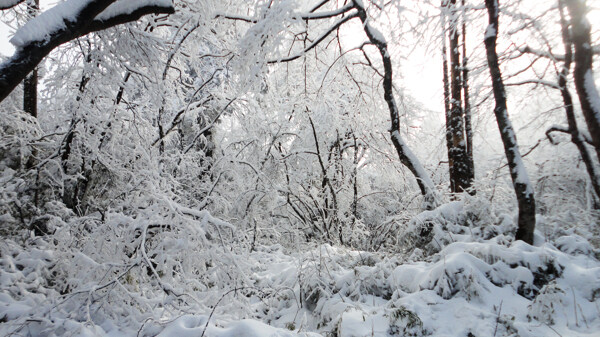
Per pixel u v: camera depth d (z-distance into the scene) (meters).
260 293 4.62
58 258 4.54
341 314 3.70
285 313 4.63
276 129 9.17
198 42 7.25
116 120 7.00
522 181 4.68
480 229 5.09
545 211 9.22
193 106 7.74
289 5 6.13
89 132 6.62
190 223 4.25
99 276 4.03
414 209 7.99
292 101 8.85
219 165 7.68
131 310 3.62
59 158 6.46
